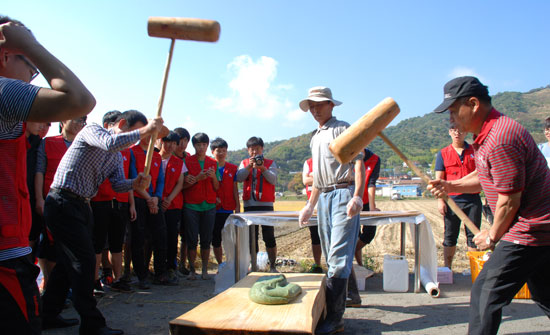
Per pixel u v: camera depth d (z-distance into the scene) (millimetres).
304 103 3689
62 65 1595
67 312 4164
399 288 4992
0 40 1560
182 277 6164
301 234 13273
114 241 4840
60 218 3135
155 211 5090
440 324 3699
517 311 4070
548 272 2387
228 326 2311
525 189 2293
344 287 3318
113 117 4750
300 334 2211
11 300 1619
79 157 3152
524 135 2260
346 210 3344
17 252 1660
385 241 12102
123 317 3949
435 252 4887
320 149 3496
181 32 2258
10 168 1670
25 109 1529
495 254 2373
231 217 5027
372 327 3629
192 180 5840
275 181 6461
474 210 5551
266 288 2885
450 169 5738
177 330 2375
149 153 2867
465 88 2432
